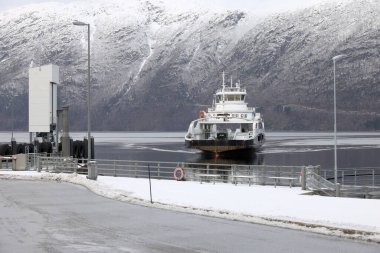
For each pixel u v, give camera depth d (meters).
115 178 59.16
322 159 144.62
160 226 28.72
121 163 130.75
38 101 80.12
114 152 185.38
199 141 132.00
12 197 42.25
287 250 22.83
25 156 71.06
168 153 175.75
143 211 34.31
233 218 30.89
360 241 24.78
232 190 46.00
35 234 26.39
